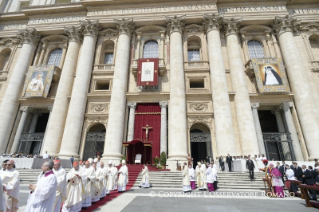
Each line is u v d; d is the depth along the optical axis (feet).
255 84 64.23
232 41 67.72
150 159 58.08
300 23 69.87
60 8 78.23
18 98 68.49
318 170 24.95
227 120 55.93
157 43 74.69
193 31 73.15
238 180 38.09
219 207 19.35
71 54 70.69
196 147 76.59
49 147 58.08
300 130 57.72
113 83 63.67
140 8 75.77
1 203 10.96
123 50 68.13
